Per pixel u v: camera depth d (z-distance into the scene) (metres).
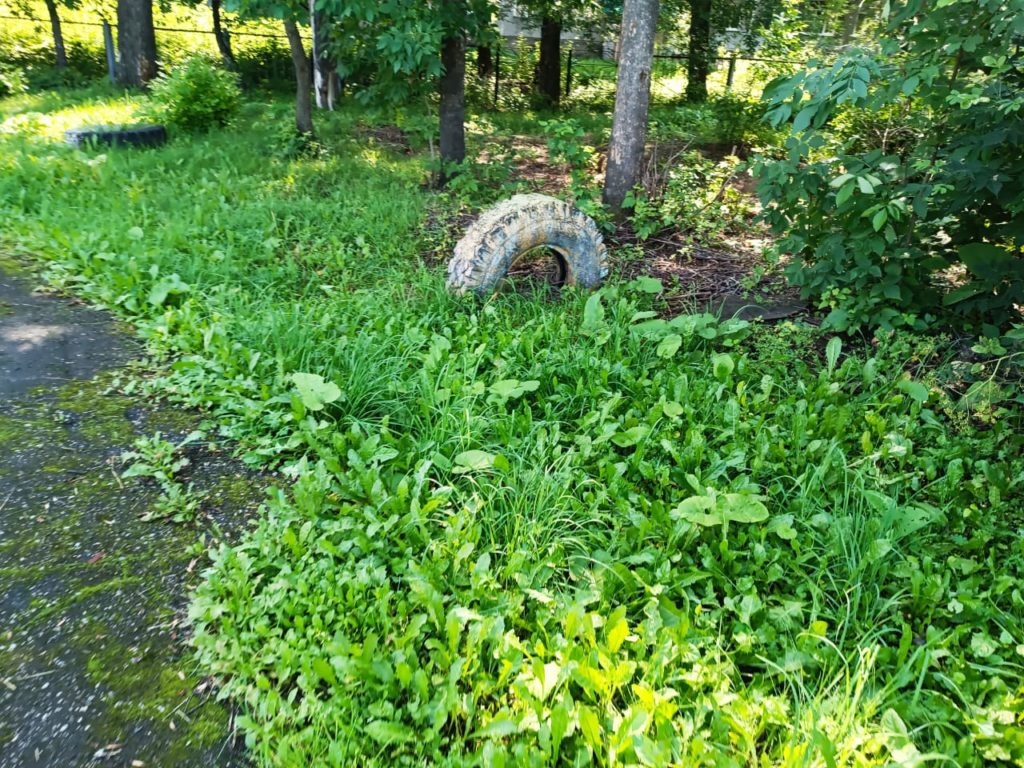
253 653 2.49
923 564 2.97
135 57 14.59
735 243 7.05
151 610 2.70
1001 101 4.05
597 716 2.23
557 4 15.22
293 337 4.31
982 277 4.63
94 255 5.40
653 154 7.91
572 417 4.01
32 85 14.69
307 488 3.15
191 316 4.58
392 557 2.90
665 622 2.62
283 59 17.81
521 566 2.83
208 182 7.47
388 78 7.78
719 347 4.93
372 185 7.88
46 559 2.88
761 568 2.96
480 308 5.14
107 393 3.98
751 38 14.48
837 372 4.49
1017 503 3.46
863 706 2.35
